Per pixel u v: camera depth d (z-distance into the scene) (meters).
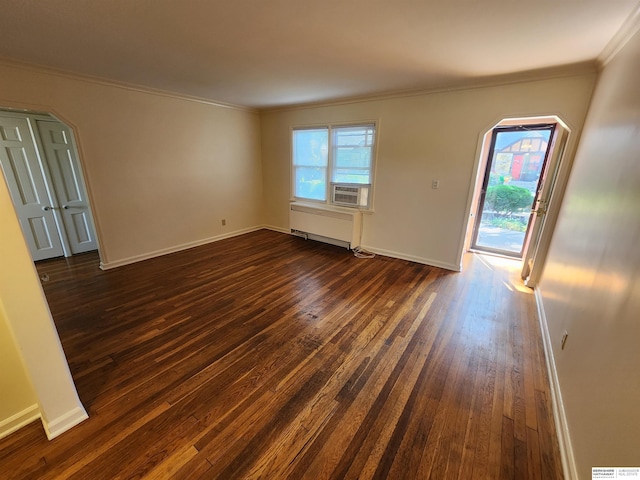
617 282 1.34
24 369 1.52
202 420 1.65
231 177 5.25
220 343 2.33
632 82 1.67
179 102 4.24
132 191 3.94
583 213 2.17
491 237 4.73
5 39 2.24
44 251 4.12
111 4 1.73
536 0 1.62
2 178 1.23
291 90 3.82
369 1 1.67
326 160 4.88
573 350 1.72
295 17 1.88
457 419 1.67
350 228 4.54
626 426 1.02
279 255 4.48
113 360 2.12
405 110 3.86
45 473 1.36
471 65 2.71
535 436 1.58
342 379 1.97
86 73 3.16
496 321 2.69
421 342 2.38
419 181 3.97
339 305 2.96
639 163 1.36
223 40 2.24
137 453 1.46
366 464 1.42
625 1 1.57
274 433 1.58
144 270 3.81
